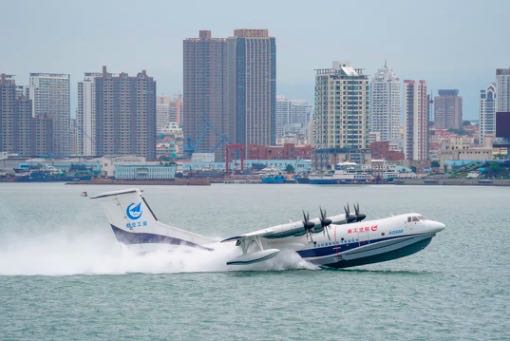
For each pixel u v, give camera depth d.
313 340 191.12
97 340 192.50
